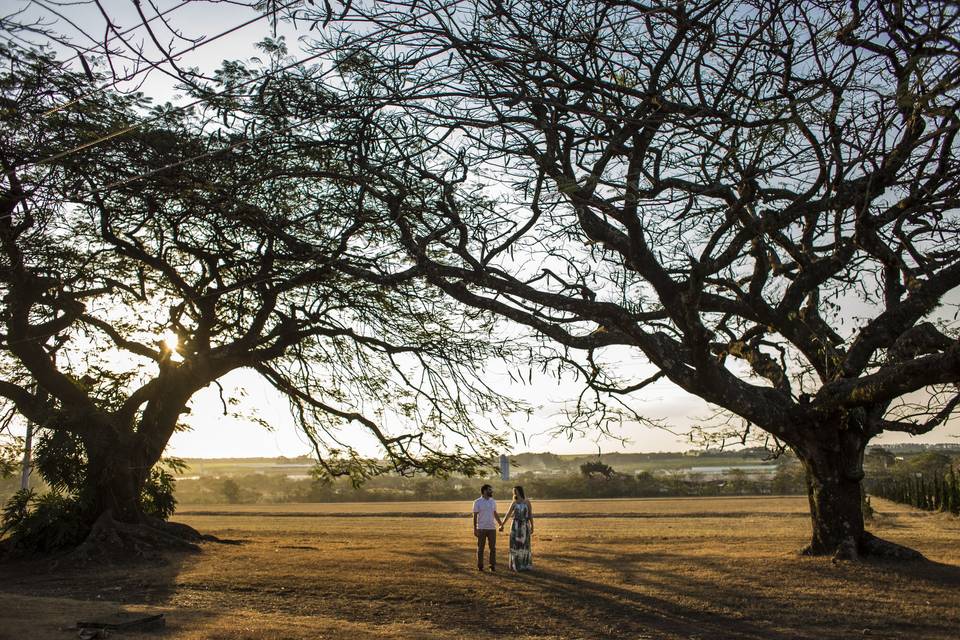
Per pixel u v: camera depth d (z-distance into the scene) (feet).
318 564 51.47
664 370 42.42
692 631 31.99
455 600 39.14
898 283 47.91
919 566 42.93
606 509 147.33
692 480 237.66
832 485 46.09
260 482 272.92
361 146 36.35
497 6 28.04
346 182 40.37
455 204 41.16
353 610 37.27
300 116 35.17
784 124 26.30
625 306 43.21
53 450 60.13
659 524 102.73
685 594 38.70
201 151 38.45
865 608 34.50
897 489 184.03
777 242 43.01
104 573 51.26
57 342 63.10
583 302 41.29
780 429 45.09
